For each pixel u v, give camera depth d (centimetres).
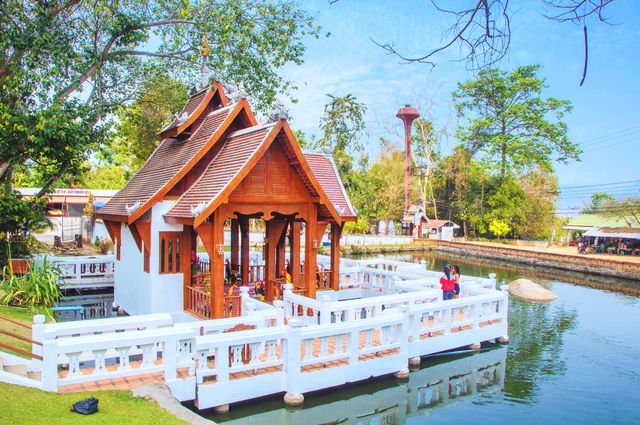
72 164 2083
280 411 1093
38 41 1745
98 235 3788
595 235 4900
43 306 1590
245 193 1376
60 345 891
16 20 1895
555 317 2155
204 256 2303
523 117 6300
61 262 2159
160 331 988
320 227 1666
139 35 2025
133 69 2461
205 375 1017
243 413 1059
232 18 2089
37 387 874
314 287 1534
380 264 2519
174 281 1531
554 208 6806
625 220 5378
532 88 6331
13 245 2281
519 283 2806
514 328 1938
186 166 1516
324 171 1955
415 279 1998
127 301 1800
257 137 1400
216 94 1825
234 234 1916
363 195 6506
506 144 6406
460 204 6750
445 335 1470
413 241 6012
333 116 6144
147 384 959
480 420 1104
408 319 1335
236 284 1641
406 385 1288
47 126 1789
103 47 2191
